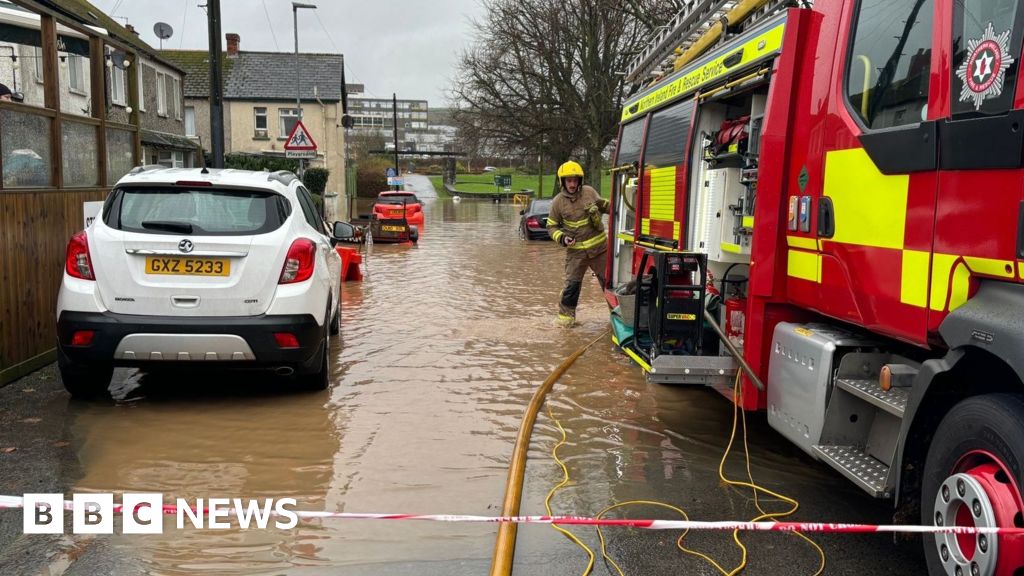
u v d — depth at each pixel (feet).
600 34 113.60
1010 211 9.12
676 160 21.13
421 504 14.38
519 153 128.88
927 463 10.38
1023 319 8.81
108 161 29.09
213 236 19.13
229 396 21.24
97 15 85.15
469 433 18.48
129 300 18.85
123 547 12.50
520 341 29.32
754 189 16.69
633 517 13.97
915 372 11.73
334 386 22.47
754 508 14.43
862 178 12.23
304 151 54.08
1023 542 8.66
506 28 121.19
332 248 27.20
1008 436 8.91
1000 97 9.30
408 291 42.60
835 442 12.93
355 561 12.18
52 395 20.80
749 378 15.56
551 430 18.89
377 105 402.11
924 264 10.67
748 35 16.46
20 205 21.89
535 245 76.59
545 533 13.34
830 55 13.61
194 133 142.72
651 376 16.66
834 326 14.11
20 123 22.48
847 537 13.29
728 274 19.49
